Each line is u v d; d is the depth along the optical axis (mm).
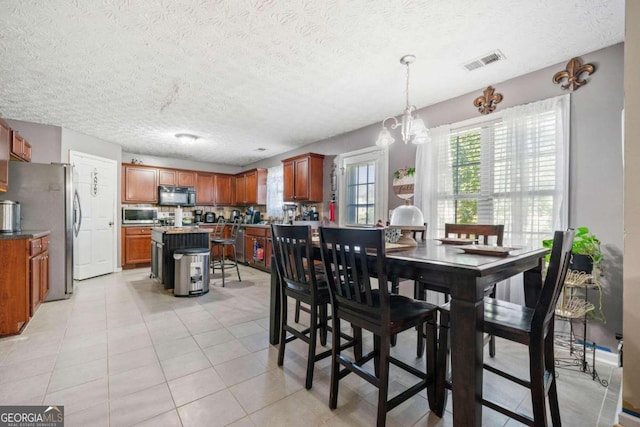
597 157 2133
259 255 5211
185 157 6238
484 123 2771
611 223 2070
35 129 3867
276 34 1986
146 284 4086
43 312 2914
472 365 1175
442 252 1578
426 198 3145
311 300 1717
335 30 1941
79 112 3498
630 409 774
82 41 2064
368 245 1326
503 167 2611
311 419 1428
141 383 1707
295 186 4898
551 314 1278
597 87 2143
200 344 2238
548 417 1461
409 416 1467
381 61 2334
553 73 2354
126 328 2527
